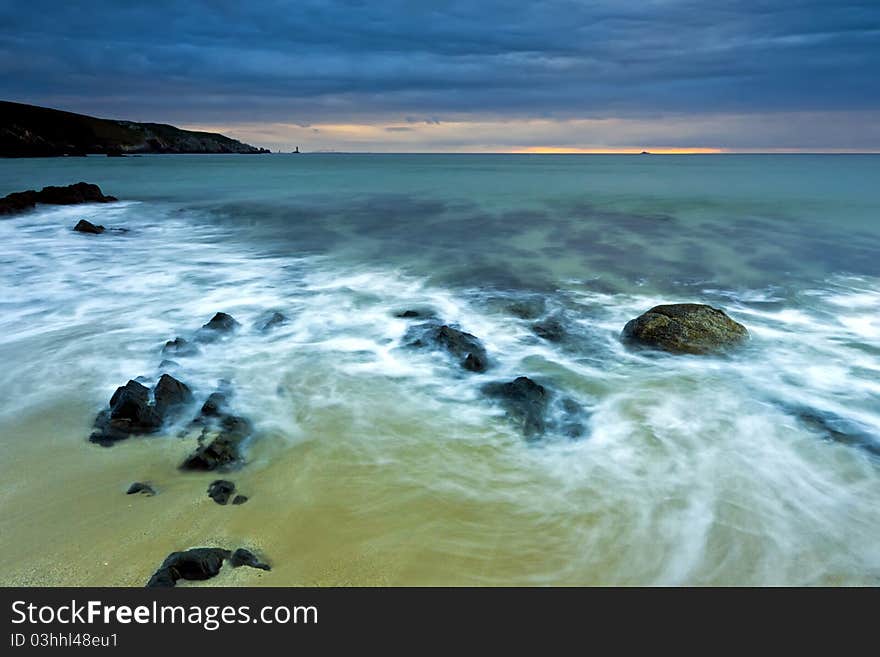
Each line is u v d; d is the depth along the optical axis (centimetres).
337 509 525
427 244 1947
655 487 570
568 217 2614
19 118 9519
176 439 634
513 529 503
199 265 1600
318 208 2947
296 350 941
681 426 698
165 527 493
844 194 3606
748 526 512
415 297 1281
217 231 2211
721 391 798
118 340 971
